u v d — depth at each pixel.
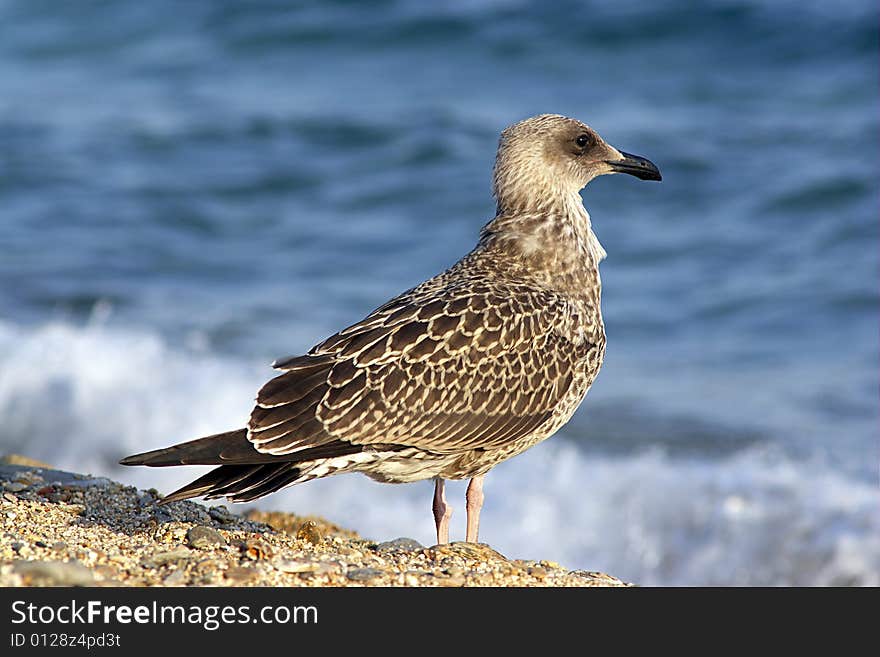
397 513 14.27
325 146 27.28
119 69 32.53
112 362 17.77
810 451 15.84
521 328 9.00
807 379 17.97
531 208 9.95
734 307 20.27
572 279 9.68
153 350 18.23
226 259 22.70
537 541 14.07
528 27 31.06
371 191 25.41
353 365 8.52
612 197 24.45
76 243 23.30
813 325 19.61
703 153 25.34
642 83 29.06
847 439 16.16
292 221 24.41
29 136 28.42
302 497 14.52
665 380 18.03
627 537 14.14
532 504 14.56
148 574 7.72
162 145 27.69
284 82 30.86
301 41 32.38
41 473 10.37
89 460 16.16
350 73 30.97
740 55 29.58
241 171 26.44
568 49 30.42
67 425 16.72
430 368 8.66
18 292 20.89
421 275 21.70
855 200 23.41
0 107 30.22
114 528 8.86
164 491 15.22
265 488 8.29
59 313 20.05
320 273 22.03
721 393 17.56
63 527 8.67
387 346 8.60
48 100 30.69
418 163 26.38
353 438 8.47
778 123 26.66
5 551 7.87
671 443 16.05
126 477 15.77
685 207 23.89
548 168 10.02
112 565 7.82
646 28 30.52
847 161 24.61
